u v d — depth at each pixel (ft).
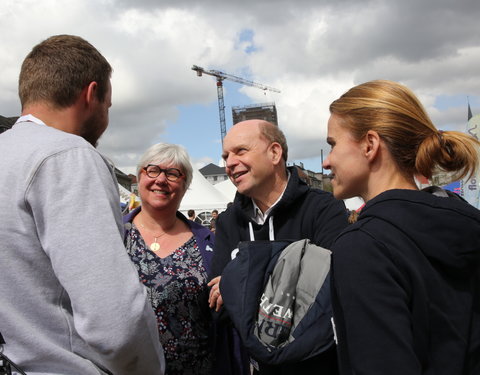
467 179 3.87
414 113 3.85
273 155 7.44
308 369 5.42
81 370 3.87
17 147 3.96
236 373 8.12
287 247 6.02
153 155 8.41
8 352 3.68
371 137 3.88
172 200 8.49
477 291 3.53
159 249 8.33
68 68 4.43
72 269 3.58
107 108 4.97
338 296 3.48
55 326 3.88
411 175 3.95
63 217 3.66
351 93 4.13
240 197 7.84
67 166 3.84
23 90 4.55
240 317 5.56
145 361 3.92
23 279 3.74
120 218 4.24
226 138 7.68
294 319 5.51
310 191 7.47
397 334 3.06
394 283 3.19
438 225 3.31
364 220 3.55
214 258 7.80
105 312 3.54
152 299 7.59
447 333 3.26
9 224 3.71
